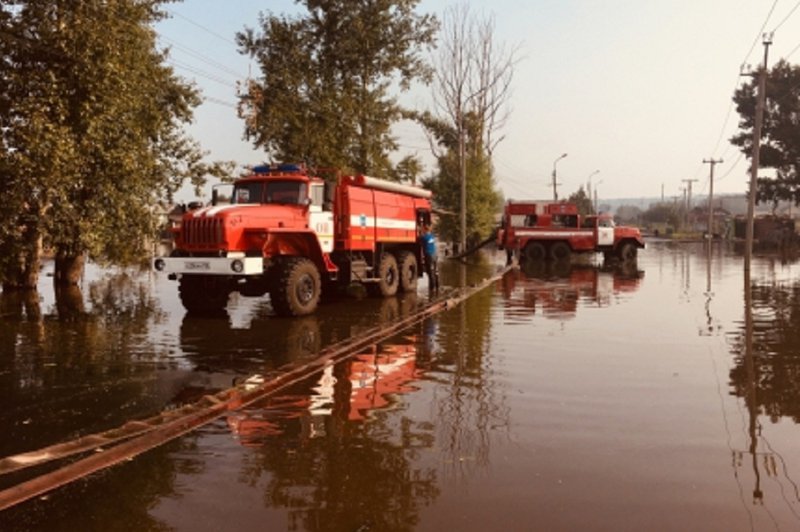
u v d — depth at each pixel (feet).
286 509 12.49
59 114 44.21
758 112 83.15
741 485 13.70
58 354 28.25
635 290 57.88
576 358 27.32
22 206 46.24
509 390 21.80
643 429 17.54
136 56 51.62
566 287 61.21
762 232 209.26
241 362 26.58
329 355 27.58
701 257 119.44
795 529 11.69
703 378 23.61
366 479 13.98
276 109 91.09
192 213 39.52
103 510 12.48
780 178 177.99
